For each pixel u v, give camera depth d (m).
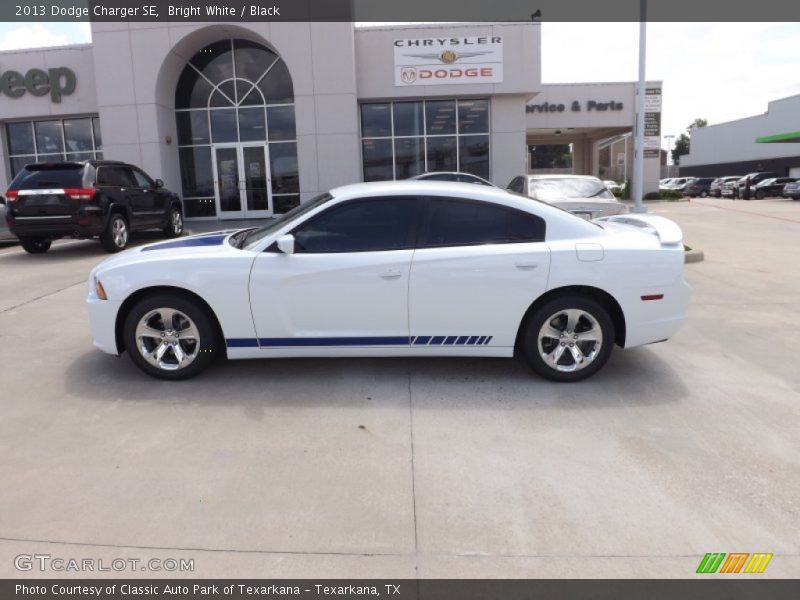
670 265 4.76
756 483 3.42
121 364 5.36
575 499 3.27
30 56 19.47
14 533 2.99
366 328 4.77
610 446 3.85
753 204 28.86
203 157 19.84
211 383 4.91
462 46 18.95
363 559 2.81
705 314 7.06
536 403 4.51
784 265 10.17
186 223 18.84
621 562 2.79
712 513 3.15
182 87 19.48
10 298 7.86
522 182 11.56
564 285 4.70
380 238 4.76
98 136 20.28
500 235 4.77
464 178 14.58
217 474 3.52
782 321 6.73
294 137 19.64
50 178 10.97
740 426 4.13
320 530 3.01
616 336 5.03
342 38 18.05
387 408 4.42
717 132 62.94
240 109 19.56
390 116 19.77
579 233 4.80
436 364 5.32
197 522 3.07
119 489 3.37
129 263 4.83
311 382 4.92
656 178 33.75
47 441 3.93
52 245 13.45
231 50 19.31
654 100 32.78
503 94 19.31
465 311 4.73
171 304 4.80
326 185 18.66
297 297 4.72
